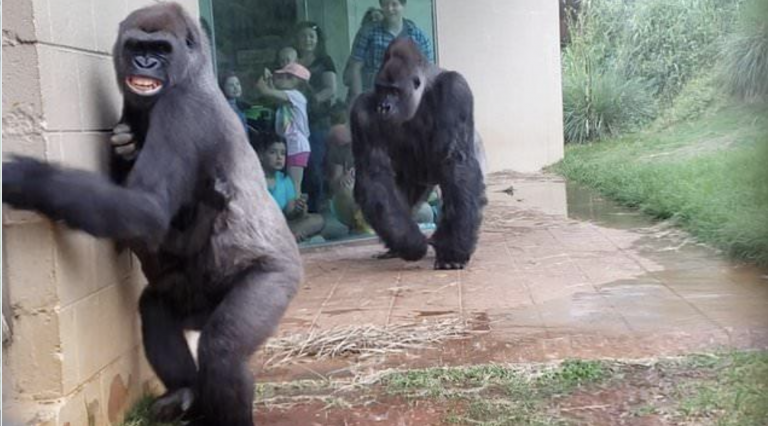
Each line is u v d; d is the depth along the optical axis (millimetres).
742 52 12945
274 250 3732
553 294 5641
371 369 4512
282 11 7395
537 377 4262
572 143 15750
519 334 4887
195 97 3594
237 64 7281
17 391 3416
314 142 7637
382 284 6137
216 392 3574
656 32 16828
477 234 6543
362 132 6477
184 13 3635
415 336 4930
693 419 3775
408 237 6535
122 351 3895
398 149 6613
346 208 7742
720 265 6156
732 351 4379
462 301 5602
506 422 3828
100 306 3711
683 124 14633
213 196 3646
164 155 3477
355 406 4082
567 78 16172
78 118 3572
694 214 7742
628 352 4531
